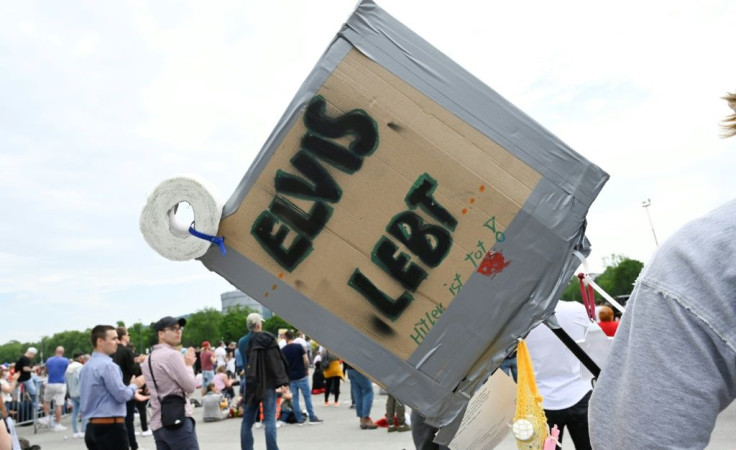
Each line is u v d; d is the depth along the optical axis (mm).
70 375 14625
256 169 2658
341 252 2615
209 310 159750
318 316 2615
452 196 2570
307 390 12875
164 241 2594
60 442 13570
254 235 2646
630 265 68688
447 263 2568
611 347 1382
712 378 1188
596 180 2545
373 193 2602
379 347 2584
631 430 1235
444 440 2570
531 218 2537
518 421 2439
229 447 10742
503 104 2582
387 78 2602
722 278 1197
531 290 2537
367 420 11203
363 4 2623
